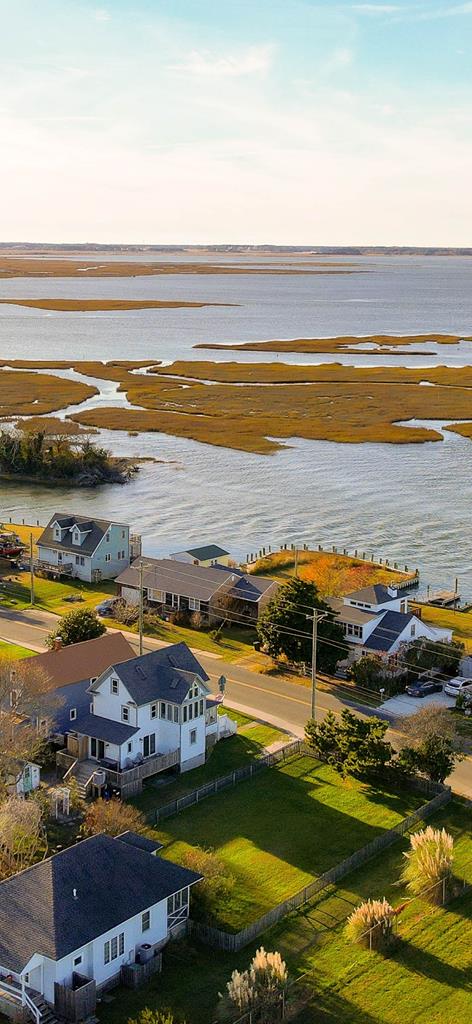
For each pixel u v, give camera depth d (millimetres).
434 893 57344
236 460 189625
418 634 96750
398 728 80875
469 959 52500
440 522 149750
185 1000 48906
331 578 117000
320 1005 48750
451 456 193875
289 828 65562
